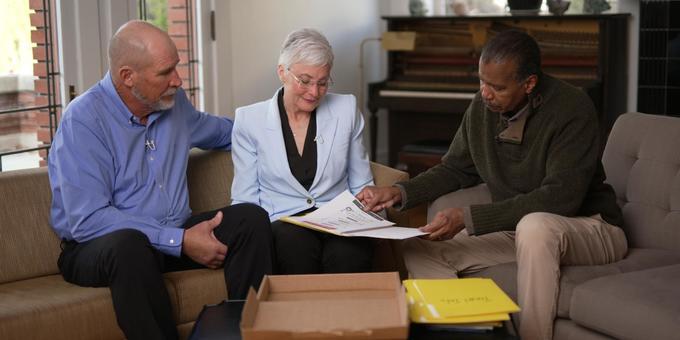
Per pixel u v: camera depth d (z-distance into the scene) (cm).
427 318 177
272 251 251
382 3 590
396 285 188
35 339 220
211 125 291
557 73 499
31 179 264
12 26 341
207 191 297
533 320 236
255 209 254
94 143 252
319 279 193
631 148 285
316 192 276
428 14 596
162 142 268
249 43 469
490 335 179
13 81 344
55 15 358
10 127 345
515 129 265
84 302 230
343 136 278
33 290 242
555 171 255
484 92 261
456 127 536
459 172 285
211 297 252
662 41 484
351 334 160
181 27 427
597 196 268
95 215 246
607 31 483
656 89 490
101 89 261
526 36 258
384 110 603
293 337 161
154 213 264
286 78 268
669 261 255
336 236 256
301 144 277
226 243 254
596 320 225
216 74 447
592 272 243
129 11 388
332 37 541
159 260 250
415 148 502
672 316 208
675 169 269
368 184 285
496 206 251
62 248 261
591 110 260
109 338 236
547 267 235
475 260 266
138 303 229
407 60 535
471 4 568
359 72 573
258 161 279
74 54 364
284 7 494
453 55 524
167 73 254
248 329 161
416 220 445
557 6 508
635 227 275
